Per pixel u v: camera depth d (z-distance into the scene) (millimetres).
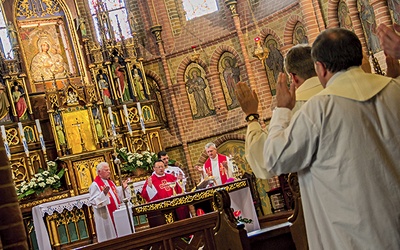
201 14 21844
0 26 20078
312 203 4199
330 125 4000
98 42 20875
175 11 22016
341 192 3986
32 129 18922
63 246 17391
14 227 5340
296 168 4145
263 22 20344
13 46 19406
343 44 4145
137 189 18438
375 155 3947
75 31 20328
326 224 4129
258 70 20609
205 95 21531
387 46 4469
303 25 19062
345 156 3965
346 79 4121
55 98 18953
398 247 3863
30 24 20000
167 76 21641
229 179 14586
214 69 21391
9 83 18969
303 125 4043
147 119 20375
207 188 13172
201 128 21438
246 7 20781
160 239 7699
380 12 16109
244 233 6633
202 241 7914
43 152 18750
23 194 17453
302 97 4625
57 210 17188
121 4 22188
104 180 15969
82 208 17859
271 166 4180
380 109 4051
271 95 20500
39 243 17156
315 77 4695
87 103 19188
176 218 14711
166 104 21703
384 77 4191
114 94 20188
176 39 21844
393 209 3896
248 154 4566
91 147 19000
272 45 20234
